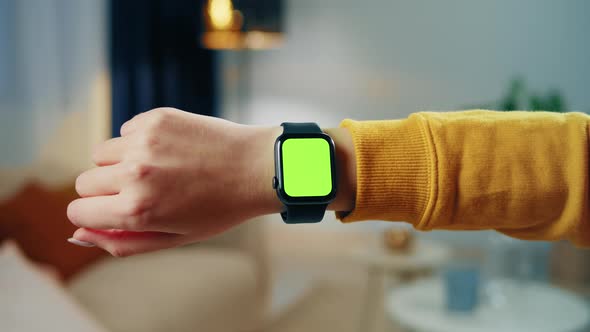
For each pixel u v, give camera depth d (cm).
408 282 341
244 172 62
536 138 66
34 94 317
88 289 210
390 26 415
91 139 343
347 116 430
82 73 340
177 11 380
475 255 381
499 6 386
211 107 403
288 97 440
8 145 309
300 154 63
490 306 200
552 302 204
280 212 66
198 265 239
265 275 274
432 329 179
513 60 386
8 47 307
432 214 65
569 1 368
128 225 57
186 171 59
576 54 370
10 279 150
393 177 65
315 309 311
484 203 65
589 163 65
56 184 250
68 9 333
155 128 58
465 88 400
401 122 69
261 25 315
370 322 291
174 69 381
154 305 203
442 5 401
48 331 137
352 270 399
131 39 357
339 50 427
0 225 210
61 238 222
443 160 65
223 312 228
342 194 67
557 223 67
